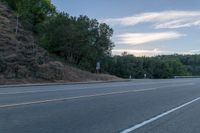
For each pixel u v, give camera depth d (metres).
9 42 49.34
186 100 22.41
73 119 12.91
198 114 15.55
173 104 19.70
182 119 13.91
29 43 53.38
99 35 64.25
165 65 111.62
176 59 145.12
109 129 11.17
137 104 18.95
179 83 48.72
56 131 10.58
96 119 13.14
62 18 59.59
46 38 58.19
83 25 61.09
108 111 15.53
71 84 41.16
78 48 59.59
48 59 52.03
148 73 105.62
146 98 22.89
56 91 26.31
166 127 11.92
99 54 63.97
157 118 13.96
